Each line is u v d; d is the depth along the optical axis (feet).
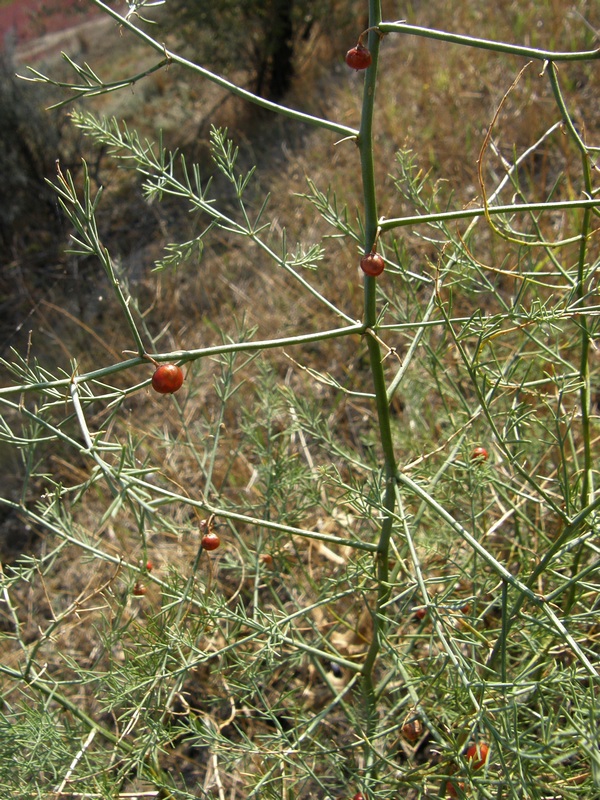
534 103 1.67
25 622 1.27
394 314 0.92
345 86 2.26
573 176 1.43
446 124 1.76
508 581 0.57
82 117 0.70
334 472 0.93
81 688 1.04
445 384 1.11
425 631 0.93
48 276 2.23
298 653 0.85
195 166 0.69
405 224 0.60
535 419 0.75
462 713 0.69
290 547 1.14
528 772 0.64
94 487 1.41
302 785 0.87
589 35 1.78
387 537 0.73
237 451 1.08
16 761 0.74
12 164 2.39
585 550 0.88
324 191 1.75
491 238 1.35
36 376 0.59
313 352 1.51
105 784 0.73
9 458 1.64
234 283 1.79
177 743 1.03
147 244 2.25
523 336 0.98
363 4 2.72
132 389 0.55
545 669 0.78
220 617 0.74
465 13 2.19
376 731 0.81
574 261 1.20
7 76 2.55
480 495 0.98
